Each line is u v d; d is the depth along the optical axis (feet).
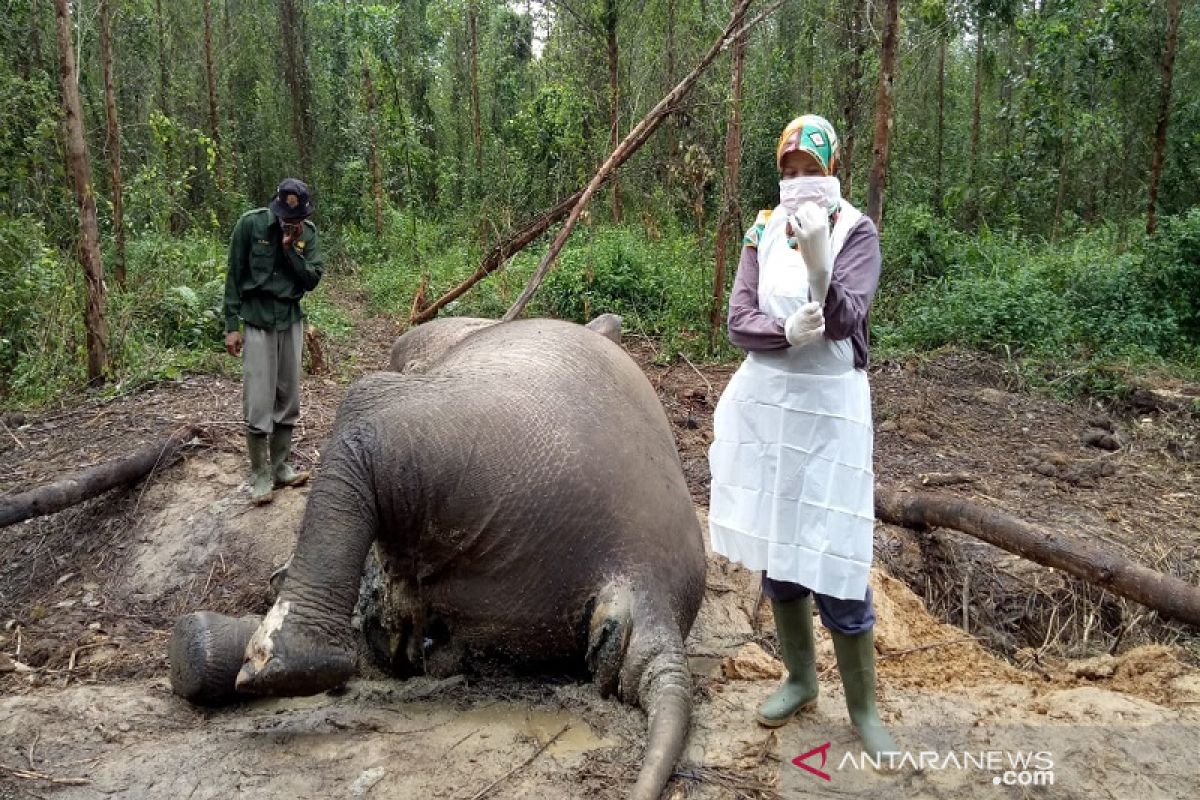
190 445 21.24
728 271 34.24
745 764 10.46
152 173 46.68
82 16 40.09
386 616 12.82
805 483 9.82
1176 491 20.89
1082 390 28.43
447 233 63.77
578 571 11.68
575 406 12.51
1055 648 15.53
